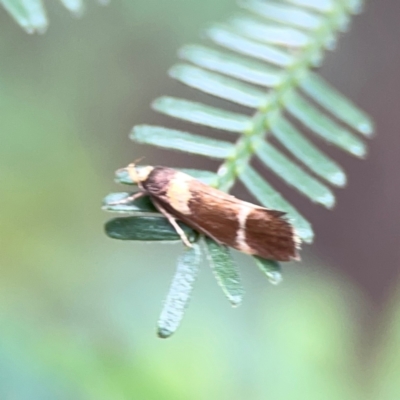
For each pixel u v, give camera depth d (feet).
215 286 1.26
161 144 1.07
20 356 1.12
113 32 1.33
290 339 1.27
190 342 1.16
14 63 1.30
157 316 1.19
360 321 1.83
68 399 1.12
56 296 1.17
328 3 1.09
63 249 1.27
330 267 1.92
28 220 1.28
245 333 1.24
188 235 1.06
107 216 1.36
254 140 1.07
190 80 1.08
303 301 1.36
